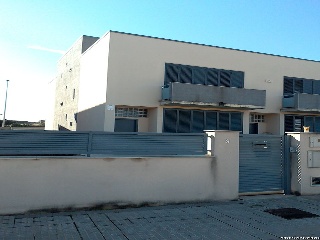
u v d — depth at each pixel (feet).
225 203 26.25
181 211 23.30
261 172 29.94
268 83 66.08
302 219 21.80
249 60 64.39
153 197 24.68
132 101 53.67
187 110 58.85
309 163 30.25
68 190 22.38
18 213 21.13
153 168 24.84
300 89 69.72
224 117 62.28
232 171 27.43
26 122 164.76
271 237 17.95
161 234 18.02
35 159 21.71
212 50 60.80
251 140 29.81
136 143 24.79
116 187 23.66
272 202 26.89
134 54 54.34
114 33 53.16
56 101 103.86
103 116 52.75
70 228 18.57
